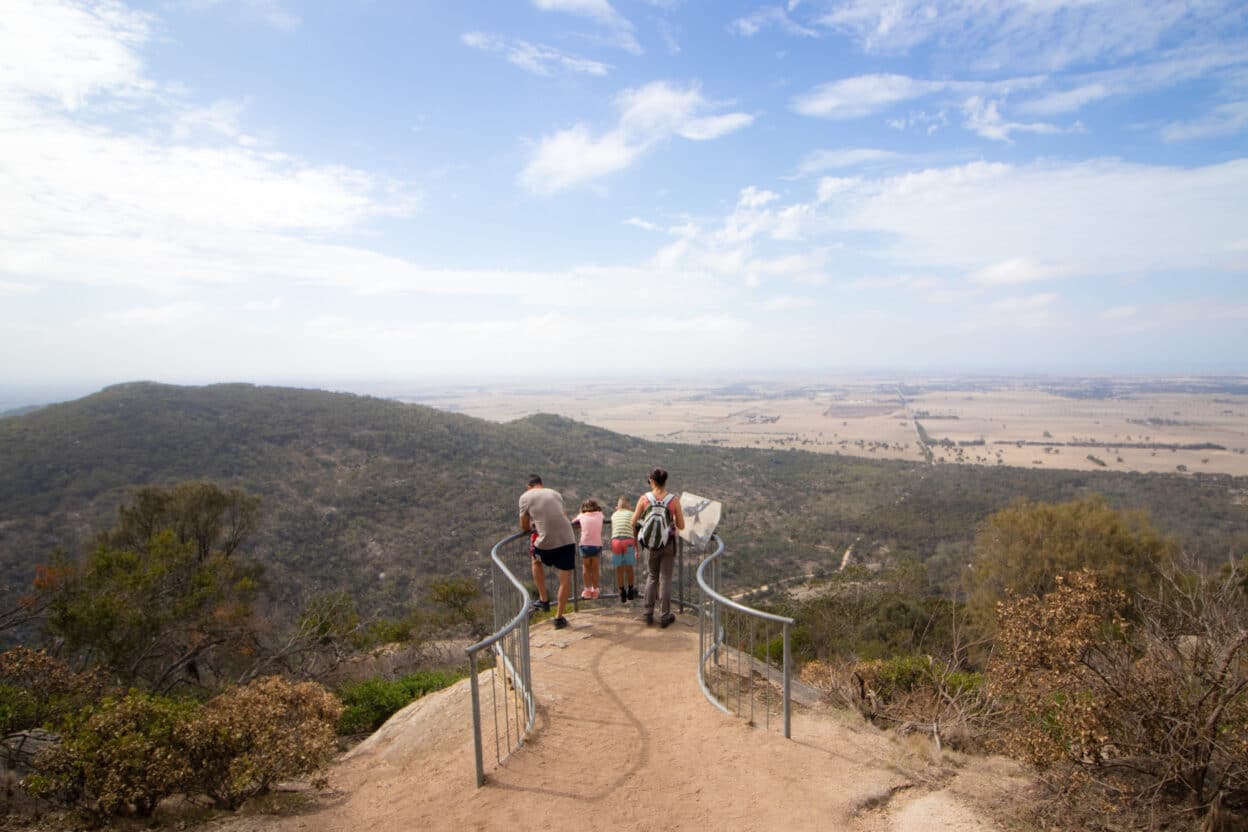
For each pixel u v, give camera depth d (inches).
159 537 593.0
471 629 847.1
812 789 170.4
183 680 601.0
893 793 170.7
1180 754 153.6
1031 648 177.2
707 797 167.6
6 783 211.5
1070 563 761.0
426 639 776.3
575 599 321.4
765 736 199.2
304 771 197.6
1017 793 170.6
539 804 167.2
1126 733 164.1
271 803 193.2
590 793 170.7
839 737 201.5
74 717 219.6
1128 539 762.2
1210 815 146.6
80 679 265.9
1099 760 163.2
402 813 170.2
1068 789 161.0
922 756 192.1
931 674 263.9
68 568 520.7
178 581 590.2
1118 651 171.3
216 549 733.3
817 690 248.8
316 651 652.1
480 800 170.6
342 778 209.9
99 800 185.9
